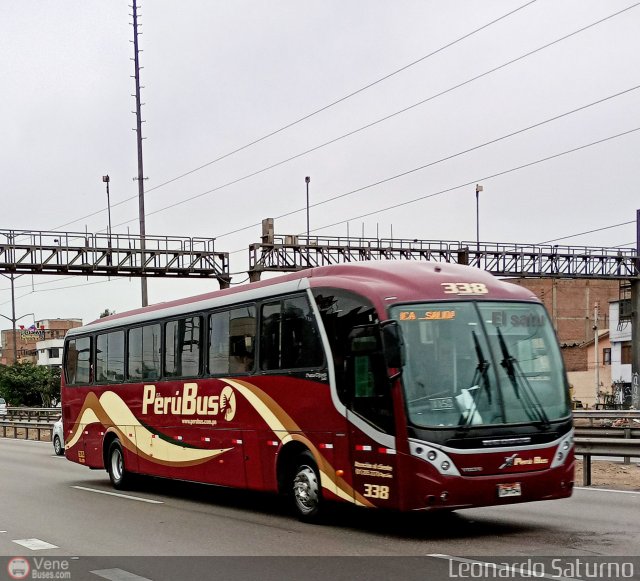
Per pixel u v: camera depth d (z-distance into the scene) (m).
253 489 12.96
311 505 11.73
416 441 9.80
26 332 135.50
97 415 18.42
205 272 49.06
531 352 10.52
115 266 46.28
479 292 10.60
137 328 16.98
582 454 15.56
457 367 10.12
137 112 54.16
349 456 10.77
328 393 11.21
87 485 18.56
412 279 10.65
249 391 13.08
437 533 10.75
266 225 51.25
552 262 57.28
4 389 72.62
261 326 12.91
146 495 16.44
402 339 10.09
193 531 11.61
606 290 84.00
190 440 14.82
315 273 12.02
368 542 10.23
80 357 19.53
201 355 14.60
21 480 19.77
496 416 10.03
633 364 59.25
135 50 54.06
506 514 12.23
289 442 12.05
